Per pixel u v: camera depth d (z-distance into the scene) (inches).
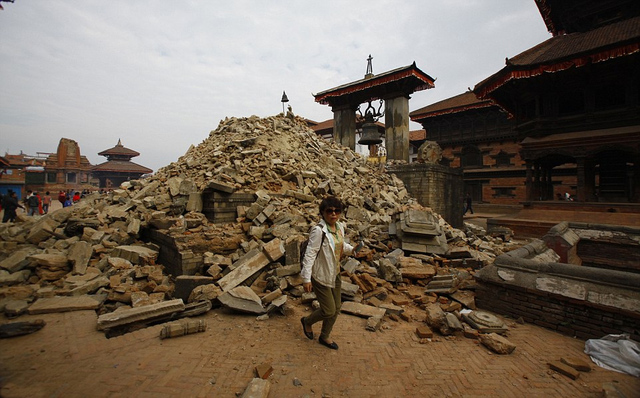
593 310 168.1
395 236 331.3
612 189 652.1
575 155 573.0
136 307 182.1
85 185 2090.3
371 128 759.7
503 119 1239.5
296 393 119.9
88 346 146.9
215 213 303.1
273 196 350.9
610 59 496.7
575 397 122.1
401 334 174.1
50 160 2069.4
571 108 709.3
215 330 170.4
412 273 249.8
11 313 175.2
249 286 223.3
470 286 235.3
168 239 258.8
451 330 174.2
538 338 172.2
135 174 2519.7
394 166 665.0
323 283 149.3
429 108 1448.1
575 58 516.4
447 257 297.6
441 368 140.8
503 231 547.8
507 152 1238.3
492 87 633.6
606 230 312.5
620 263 300.2
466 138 1336.1
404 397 120.3
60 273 231.9
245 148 438.9
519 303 197.9
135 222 293.4
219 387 120.6
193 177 377.1
